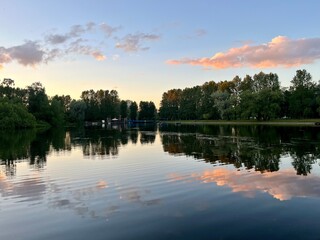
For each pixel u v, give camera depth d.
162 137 56.34
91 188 17.72
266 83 135.50
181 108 177.88
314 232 11.02
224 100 128.38
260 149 33.38
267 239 10.56
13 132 82.81
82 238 10.95
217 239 10.61
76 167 25.09
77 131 87.12
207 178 19.50
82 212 13.54
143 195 15.92
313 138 44.66
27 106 130.25
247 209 13.40
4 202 15.27
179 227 11.63
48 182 19.62
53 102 135.62
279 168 22.52
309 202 14.23
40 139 55.84
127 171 22.69
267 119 114.25
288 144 37.50
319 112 103.88
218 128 82.69
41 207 14.39
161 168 23.52
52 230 11.70
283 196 15.22
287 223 11.84
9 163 27.70
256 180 18.72
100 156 31.73
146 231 11.35
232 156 28.94
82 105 173.88
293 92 118.00
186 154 31.31
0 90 137.12
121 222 12.24
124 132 78.12
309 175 19.95
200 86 174.12
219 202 14.41
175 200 14.88
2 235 11.39
